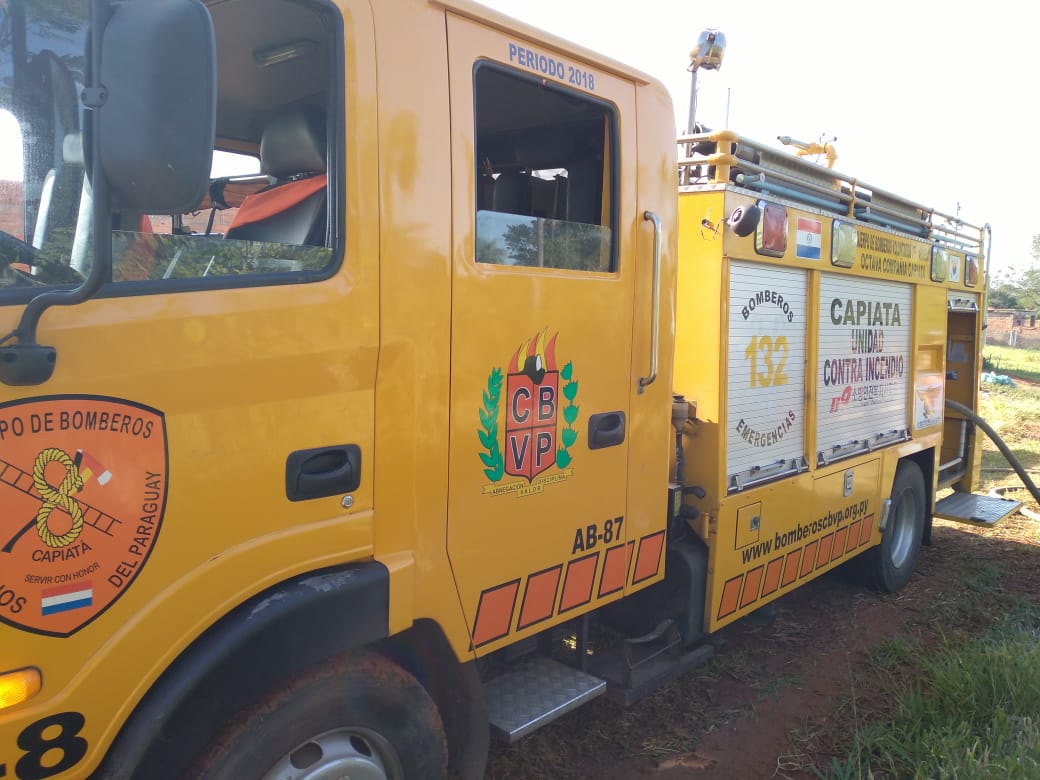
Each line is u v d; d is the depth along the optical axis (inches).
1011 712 154.7
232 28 96.7
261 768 85.4
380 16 92.8
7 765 69.7
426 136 96.9
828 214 188.2
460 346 101.4
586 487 121.7
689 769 144.5
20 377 66.2
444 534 101.7
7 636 68.2
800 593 233.8
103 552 73.0
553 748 147.9
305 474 87.2
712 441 156.3
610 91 122.7
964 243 289.0
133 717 77.3
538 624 116.9
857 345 209.2
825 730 157.8
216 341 79.4
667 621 153.3
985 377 943.7
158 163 64.1
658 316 128.0
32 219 72.9
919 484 248.2
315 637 87.3
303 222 95.3
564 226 116.6
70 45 74.4
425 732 99.6
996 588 239.3
